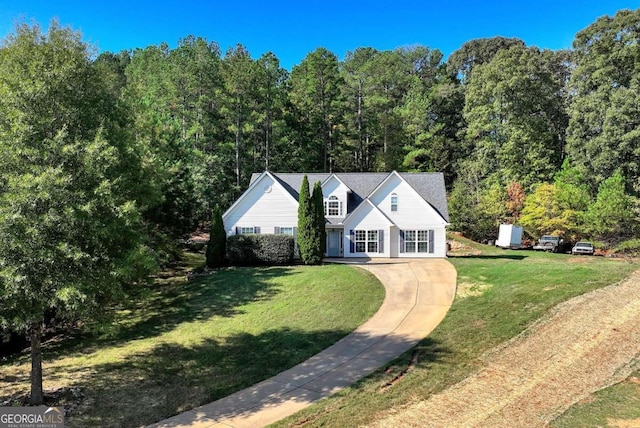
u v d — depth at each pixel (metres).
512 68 52.72
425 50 82.19
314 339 15.08
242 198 30.30
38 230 9.80
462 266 25.02
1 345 17.05
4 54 11.98
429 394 10.49
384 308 17.73
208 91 50.44
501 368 11.59
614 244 37.47
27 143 10.66
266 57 59.12
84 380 13.10
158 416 10.45
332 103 53.69
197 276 24.86
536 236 42.47
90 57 13.36
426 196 32.94
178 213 29.12
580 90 46.94
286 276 23.06
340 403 10.38
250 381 12.22
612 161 41.66
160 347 15.66
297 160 52.38
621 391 10.04
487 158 54.69
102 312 12.09
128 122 15.93
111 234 11.22
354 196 33.31
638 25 43.31
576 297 15.85
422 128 61.22
